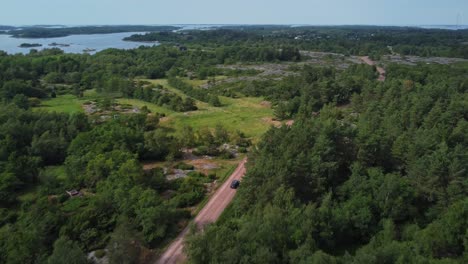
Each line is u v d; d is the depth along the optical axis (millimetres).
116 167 69250
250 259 40375
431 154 62688
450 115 85625
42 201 58781
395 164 66625
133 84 165375
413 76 152125
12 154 77812
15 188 71125
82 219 52844
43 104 142000
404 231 50438
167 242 52688
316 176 57844
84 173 72000
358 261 39219
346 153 66500
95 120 113438
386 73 175625
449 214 48188
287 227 46281
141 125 106625
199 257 41875
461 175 56875
